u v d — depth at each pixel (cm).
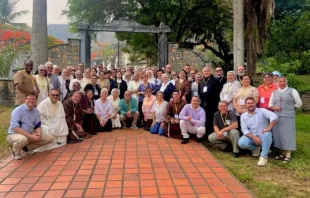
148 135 757
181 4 1850
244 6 1072
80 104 713
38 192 398
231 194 394
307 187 430
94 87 836
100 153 584
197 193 396
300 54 1418
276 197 397
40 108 615
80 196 386
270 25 1395
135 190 405
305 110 1138
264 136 546
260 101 610
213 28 2044
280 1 1617
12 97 1200
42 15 884
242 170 504
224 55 2252
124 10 1866
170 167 502
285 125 552
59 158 549
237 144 586
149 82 888
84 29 1476
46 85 698
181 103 727
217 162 531
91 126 757
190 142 684
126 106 845
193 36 2233
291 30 1410
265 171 499
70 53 1509
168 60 1620
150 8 1830
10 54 1770
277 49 1405
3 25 2636
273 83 622
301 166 521
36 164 513
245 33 1109
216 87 692
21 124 546
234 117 614
